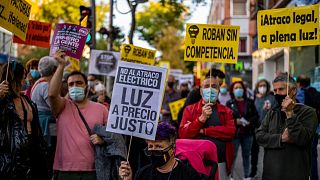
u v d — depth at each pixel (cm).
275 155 611
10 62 576
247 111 1076
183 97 1549
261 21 672
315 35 654
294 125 587
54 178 641
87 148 630
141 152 830
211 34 746
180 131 723
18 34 639
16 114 557
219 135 704
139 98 515
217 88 715
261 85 1232
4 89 546
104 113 656
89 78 1311
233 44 743
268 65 2897
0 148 546
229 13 4088
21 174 552
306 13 657
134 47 1162
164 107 1425
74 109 643
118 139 628
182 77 2392
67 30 689
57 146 640
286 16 664
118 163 623
